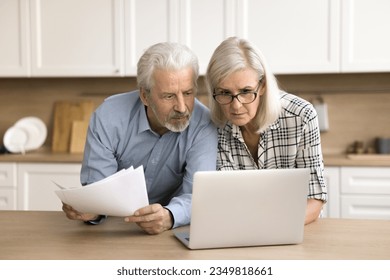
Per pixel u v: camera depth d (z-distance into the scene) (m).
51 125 4.42
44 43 4.05
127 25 3.94
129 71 3.96
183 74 1.85
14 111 4.46
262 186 1.65
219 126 2.14
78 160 3.83
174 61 1.85
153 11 3.91
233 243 1.69
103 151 2.11
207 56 3.87
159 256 1.62
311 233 1.86
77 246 1.71
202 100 4.20
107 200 1.71
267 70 1.94
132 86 4.34
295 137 2.09
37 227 1.94
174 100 1.89
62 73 4.04
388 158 3.69
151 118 2.12
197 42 3.87
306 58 3.78
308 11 3.76
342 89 4.12
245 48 1.90
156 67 1.87
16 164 3.90
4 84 4.46
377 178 3.59
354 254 1.63
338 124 4.14
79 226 1.95
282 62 3.80
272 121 2.03
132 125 2.15
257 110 2.03
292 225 1.71
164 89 1.86
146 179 2.24
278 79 4.17
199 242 1.67
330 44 3.75
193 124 2.10
